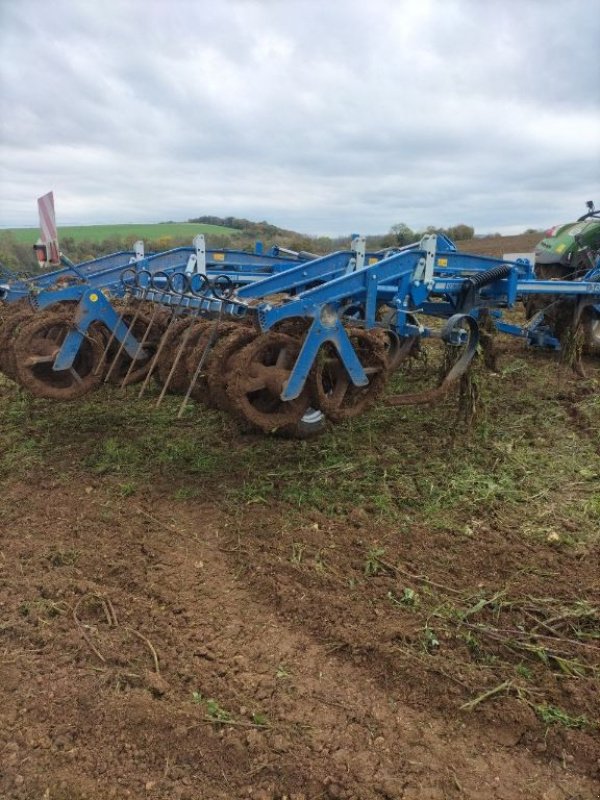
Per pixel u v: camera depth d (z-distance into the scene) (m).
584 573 3.63
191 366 5.02
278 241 19.05
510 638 3.10
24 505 4.60
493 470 5.04
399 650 3.02
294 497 4.64
